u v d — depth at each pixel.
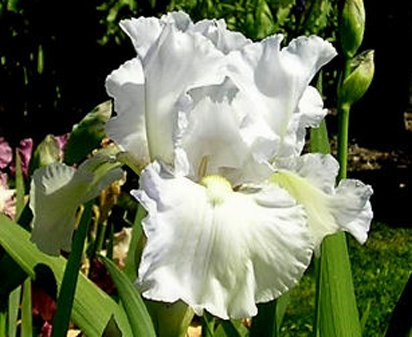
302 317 1.06
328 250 0.40
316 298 0.41
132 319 0.35
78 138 0.41
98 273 0.52
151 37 0.36
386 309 1.15
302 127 0.38
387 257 1.45
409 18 2.38
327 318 0.40
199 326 0.50
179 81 0.35
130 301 0.35
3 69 1.33
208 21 0.37
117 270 0.35
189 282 0.32
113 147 0.38
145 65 0.35
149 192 0.32
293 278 0.33
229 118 0.36
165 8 1.30
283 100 0.36
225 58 0.36
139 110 0.37
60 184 0.37
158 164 0.33
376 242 1.53
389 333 0.36
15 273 0.40
